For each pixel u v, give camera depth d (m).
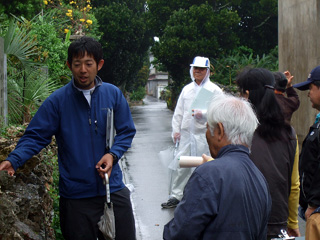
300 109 9.59
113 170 3.41
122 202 3.42
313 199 3.20
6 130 4.81
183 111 6.51
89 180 3.31
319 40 8.80
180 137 6.48
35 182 3.82
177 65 27.34
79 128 3.33
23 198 3.31
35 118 3.34
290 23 10.09
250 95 3.13
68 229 3.36
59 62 10.65
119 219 3.41
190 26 24.67
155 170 9.66
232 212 2.16
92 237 3.36
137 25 32.56
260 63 21.25
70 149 3.32
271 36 27.55
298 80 9.74
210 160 2.44
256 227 2.23
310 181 3.37
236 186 2.18
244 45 27.67
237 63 21.94
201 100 6.18
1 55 6.25
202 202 2.14
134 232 3.52
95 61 3.30
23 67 7.63
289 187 3.18
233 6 27.00
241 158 2.28
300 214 3.75
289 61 10.18
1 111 6.20
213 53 25.22
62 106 3.34
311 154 3.35
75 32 15.03
